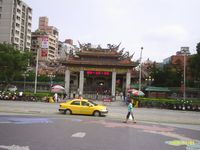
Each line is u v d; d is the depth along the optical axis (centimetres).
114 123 2342
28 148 1205
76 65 6406
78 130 1820
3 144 1270
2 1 11325
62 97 5612
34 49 13838
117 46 6631
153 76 7656
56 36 17125
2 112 2844
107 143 1411
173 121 2781
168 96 6475
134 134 1772
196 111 4519
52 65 10331
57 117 2595
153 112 3775
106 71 6388
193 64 6138
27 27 12825
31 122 2144
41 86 6969
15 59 5997
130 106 2455
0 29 11256
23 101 4875
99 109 2892
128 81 6288
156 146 1407
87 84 7719
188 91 6562
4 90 5812
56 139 1453
